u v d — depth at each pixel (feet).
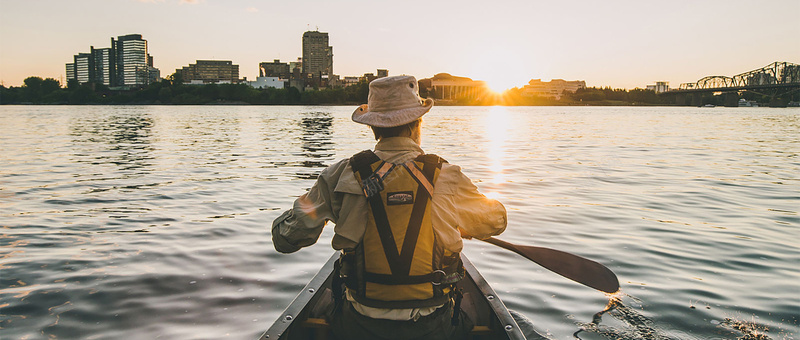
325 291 9.68
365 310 6.75
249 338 10.07
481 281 9.92
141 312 11.23
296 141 62.54
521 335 7.56
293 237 6.72
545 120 155.63
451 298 7.29
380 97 6.82
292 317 8.09
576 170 35.01
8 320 10.78
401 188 6.40
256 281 13.12
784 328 10.25
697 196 24.99
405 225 6.38
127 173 33.22
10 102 634.02
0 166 36.55
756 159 42.50
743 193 25.88
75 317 10.96
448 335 7.07
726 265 14.21
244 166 37.09
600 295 12.03
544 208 21.98
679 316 10.85
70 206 22.44
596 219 19.89
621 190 26.71
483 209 6.82
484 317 8.95
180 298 12.01
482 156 44.60
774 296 11.89
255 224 19.16
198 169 35.35
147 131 84.64
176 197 24.77
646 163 39.24
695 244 16.34
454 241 6.56
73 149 50.70
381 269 6.46
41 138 66.69
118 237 17.25
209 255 15.23
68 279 13.19
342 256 7.12
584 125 116.78
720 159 42.32
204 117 164.45
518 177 31.65
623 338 9.84
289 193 26.02
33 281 13.03
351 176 6.48
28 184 28.58
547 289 12.45
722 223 19.27
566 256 9.39
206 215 20.72
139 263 14.48
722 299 11.73
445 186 6.58
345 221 6.51
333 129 92.02
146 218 20.13
